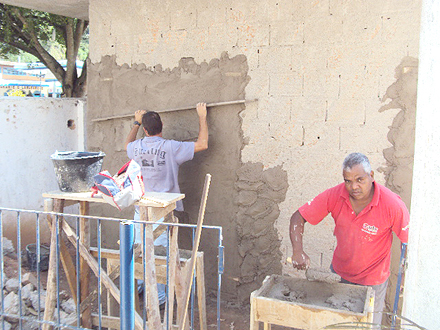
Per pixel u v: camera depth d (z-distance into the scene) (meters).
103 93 5.21
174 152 4.38
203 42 4.60
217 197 4.68
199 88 4.66
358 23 3.92
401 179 3.88
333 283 2.86
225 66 4.51
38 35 10.80
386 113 3.89
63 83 10.75
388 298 3.97
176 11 4.71
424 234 2.05
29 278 4.48
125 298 2.72
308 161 4.23
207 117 4.63
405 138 3.83
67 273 3.56
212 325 4.29
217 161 4.64
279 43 4.24
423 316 2.07
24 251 5.84
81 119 6.69
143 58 4.94
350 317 2.41
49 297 3.39
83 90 10.80
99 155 3.42
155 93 4.91
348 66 3.99
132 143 4.55
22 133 5.94
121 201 3.04
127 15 4.98
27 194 6.04
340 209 3.10
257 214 4.50
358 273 3.15
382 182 3.95
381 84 3.89
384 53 3.85
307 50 4.13
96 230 5.47
